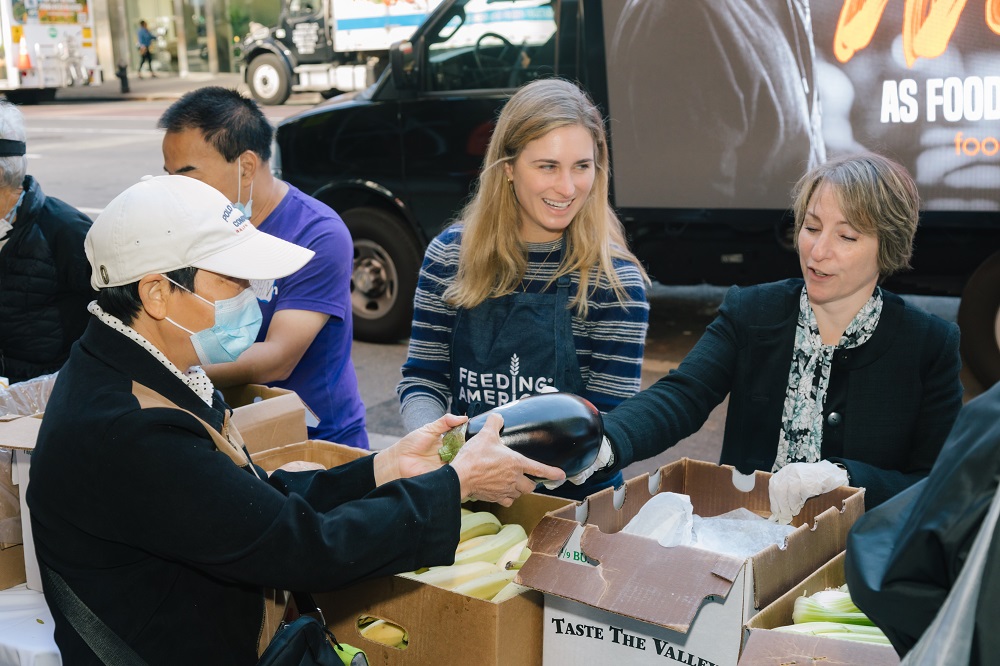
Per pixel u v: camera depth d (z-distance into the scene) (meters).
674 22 5.64
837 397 2.27
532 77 6.22
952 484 1.10
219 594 1.70
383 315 7.10
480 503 2.23
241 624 1.73
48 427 1.63
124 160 15.34
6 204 3.11
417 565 1.73
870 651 1.40
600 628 1.69
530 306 2.46
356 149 6.79
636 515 1.92
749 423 2.38
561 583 1.62
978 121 5.26
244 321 1.74
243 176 2.93
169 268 1.64
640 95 5.80
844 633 1.54
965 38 5.20
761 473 2.07
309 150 6.95
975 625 1.06
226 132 2.85
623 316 2.44
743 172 5.72
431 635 1.76
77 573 1.64
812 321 2.28
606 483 2.47
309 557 1.60
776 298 2.37
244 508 1.58
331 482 1.96
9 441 2.09
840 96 5.46
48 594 1.69
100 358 1.67
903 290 5.95
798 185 2.37
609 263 2.44
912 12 5.26
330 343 3.13
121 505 1.57
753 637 1.46
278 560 1.58
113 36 30.23
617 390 2.44
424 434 1.98
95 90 26.91
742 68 5.58
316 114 6.89
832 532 1.79
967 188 5.36
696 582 1.54
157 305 1.66
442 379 2.67
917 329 2.22
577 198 2.37
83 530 1.61
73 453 1.58
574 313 2.46
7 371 3.25
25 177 3.15
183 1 29.78
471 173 6.46
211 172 2.87
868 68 5.39
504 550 2.01
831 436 2.27
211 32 29.83
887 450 2.24
